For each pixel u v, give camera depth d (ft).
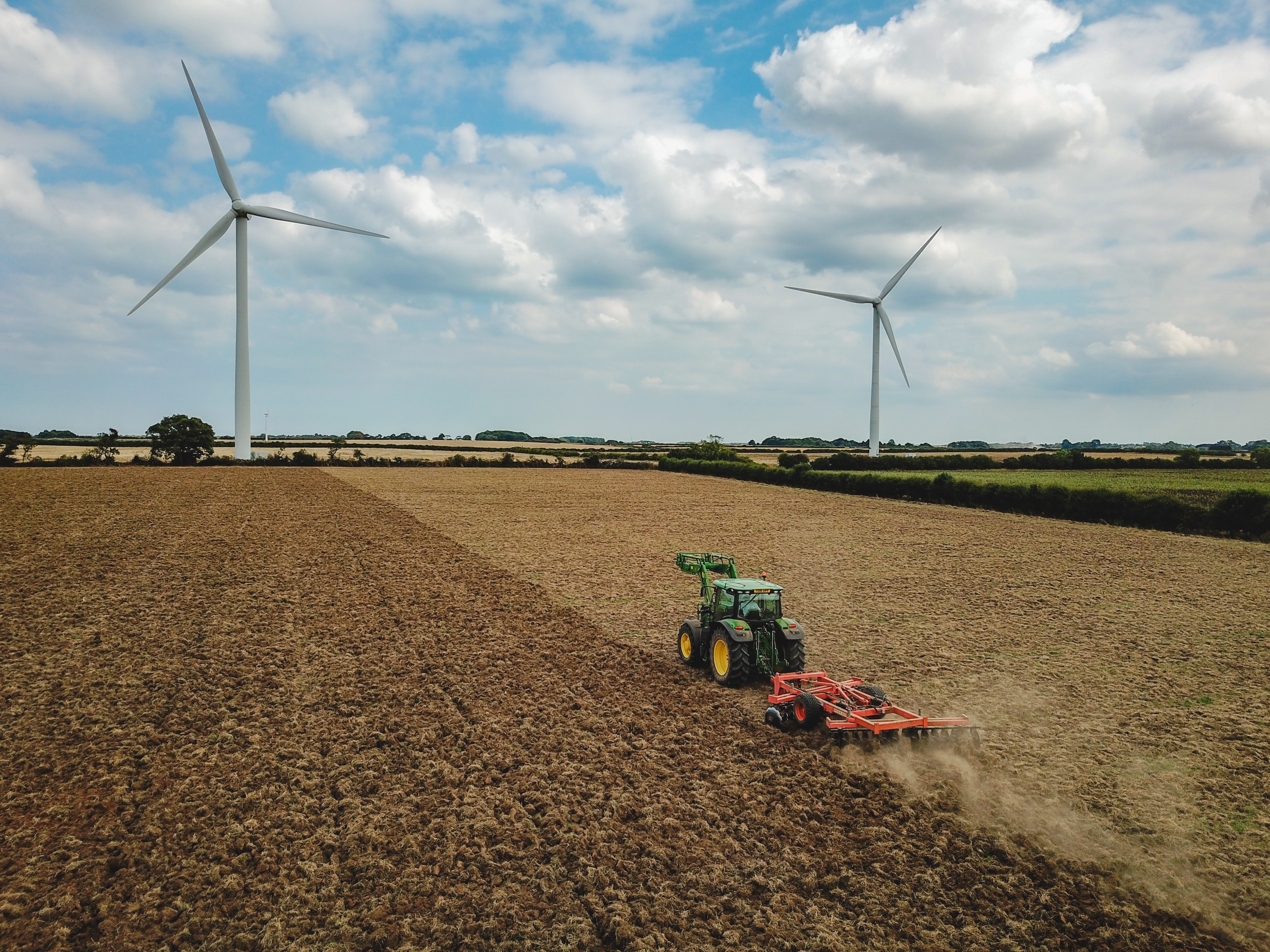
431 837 24.11
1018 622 52.85
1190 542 92.58
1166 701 37.24
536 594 60.64
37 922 19.99
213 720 33.88
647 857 23.15
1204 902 21.18
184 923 20.03
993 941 19.54
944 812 26.11
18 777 28.17
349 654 44.04
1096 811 26.21
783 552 83.35
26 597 57.00
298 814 25.50
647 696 37.60
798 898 21.26
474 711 35.22
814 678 35.09
